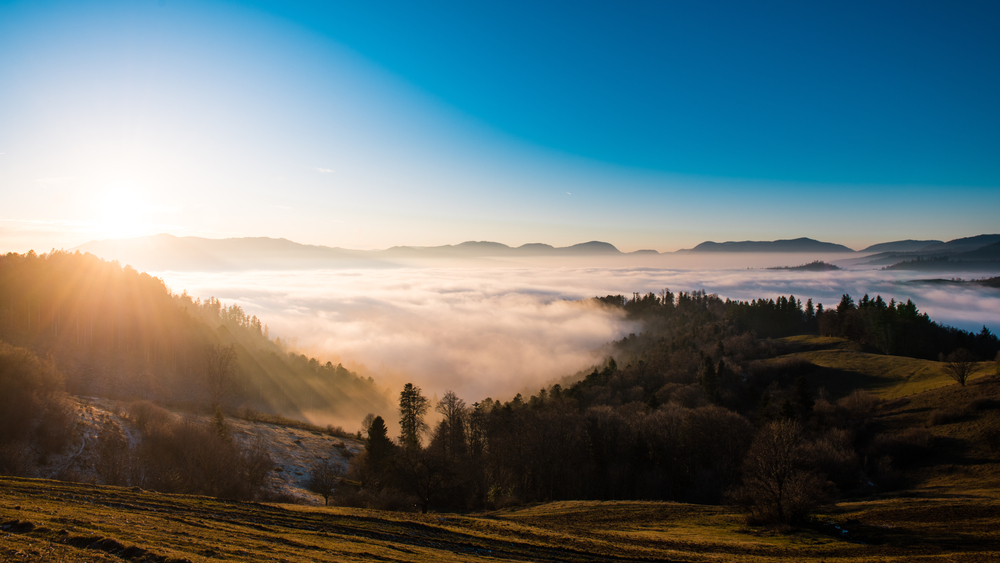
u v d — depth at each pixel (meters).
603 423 81.00
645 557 32.56
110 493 31.14
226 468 56.00
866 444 76.06
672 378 130.50
